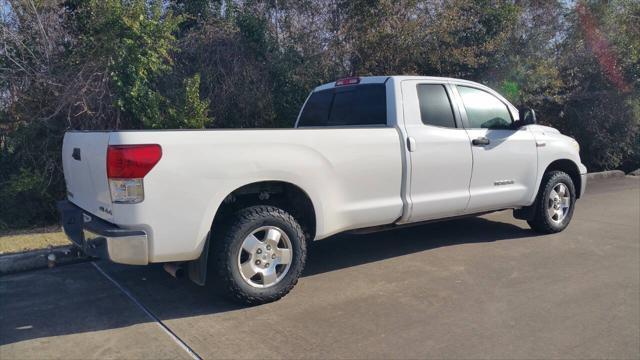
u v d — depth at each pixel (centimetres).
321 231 503
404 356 379
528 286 518
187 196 423
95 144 430
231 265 451
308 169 485
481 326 427
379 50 985
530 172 677
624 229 756
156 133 413
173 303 486
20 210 770
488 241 689
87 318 454
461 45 1059
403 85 580
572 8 1234
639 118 1355
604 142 1361
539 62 1142
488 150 627
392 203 548
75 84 764
